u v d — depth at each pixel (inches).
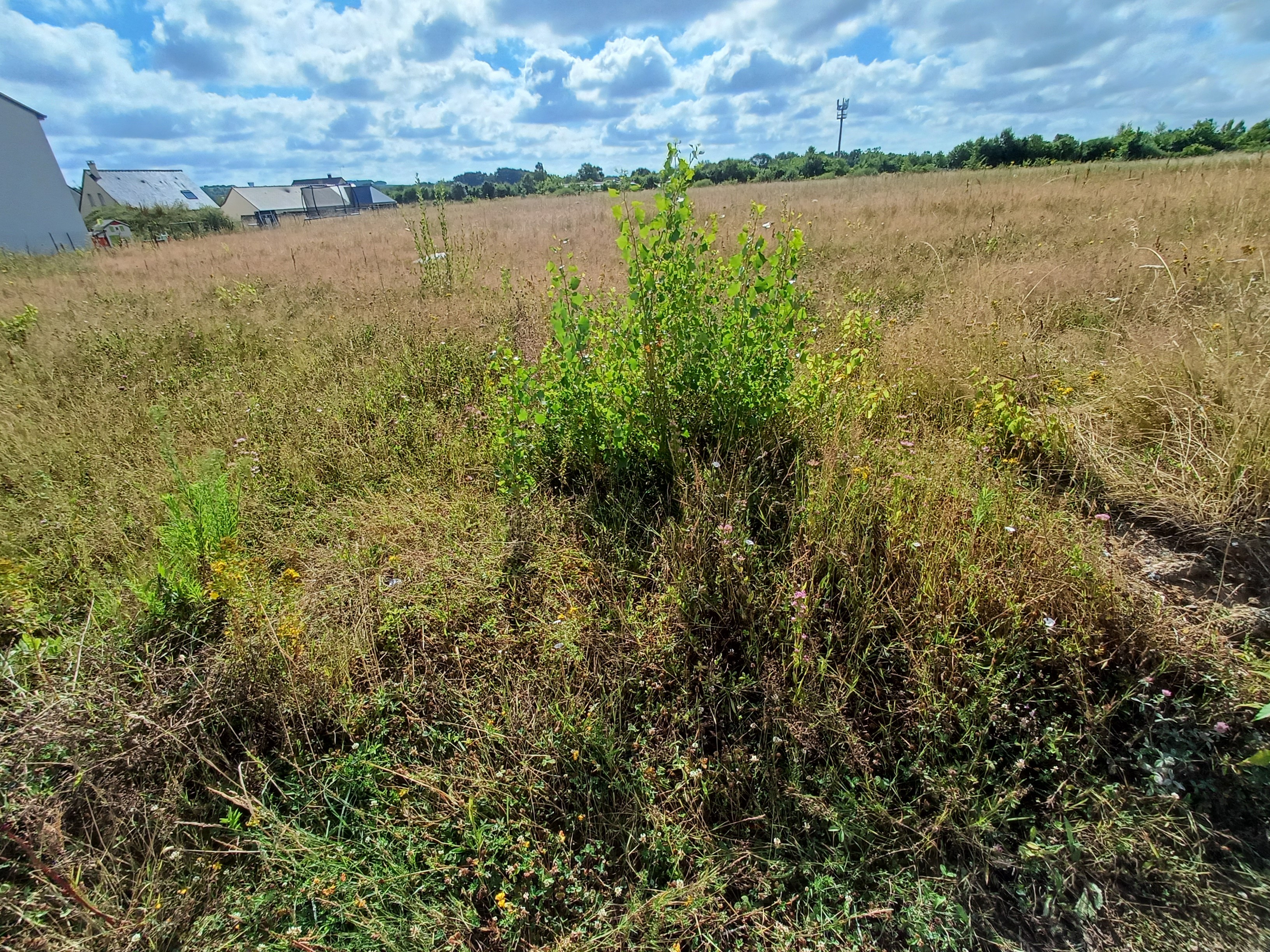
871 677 88.4
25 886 67.4
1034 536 97.2
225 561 100.7
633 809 76.9
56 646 93.7
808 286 232.2
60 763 74.9
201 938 65.3
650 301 129.0
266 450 152.8
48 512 127.6
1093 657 85.7
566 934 67.2
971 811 75.2
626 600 102.2
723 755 82.4
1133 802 75.7
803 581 96.3
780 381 128.6
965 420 140.4
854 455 115.3
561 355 135.9
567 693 86.7
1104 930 67.1
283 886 70.4
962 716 80.8
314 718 86.6
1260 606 91.3
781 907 69.6
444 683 91.3
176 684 89.0
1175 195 368.5
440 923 66.8
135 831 74.2
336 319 257.4
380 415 168.7
